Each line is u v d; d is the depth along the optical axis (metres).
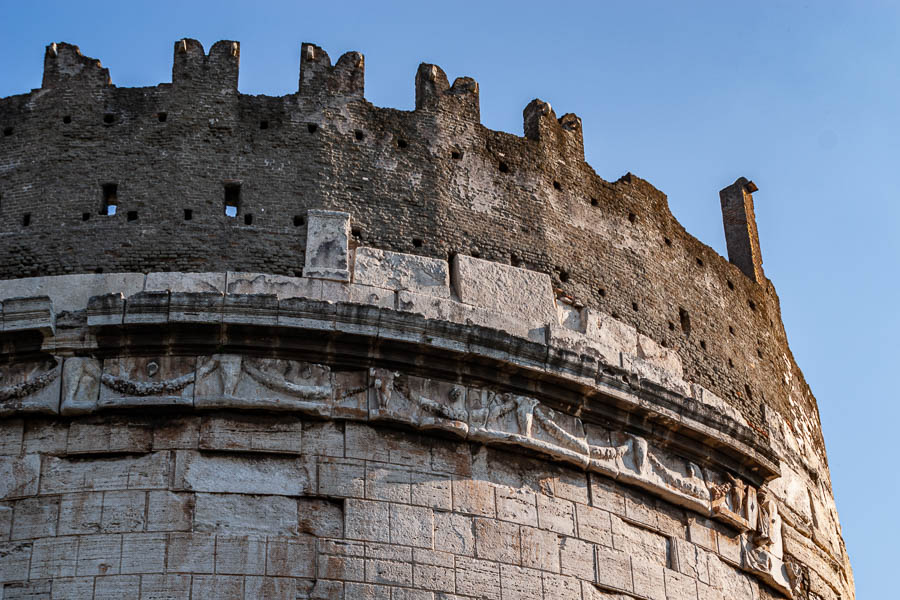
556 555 28.69
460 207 32.09
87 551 26.42
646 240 34.84
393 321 28.92
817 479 37.88
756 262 39.16
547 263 32.41
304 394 28.14
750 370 36.22
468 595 27.39
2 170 31.38
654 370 32.78
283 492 27.31
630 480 30.56
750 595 32.03
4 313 28.31
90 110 31.88
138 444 27.53
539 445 29.44
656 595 29.73
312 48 32.94
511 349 29.66
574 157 34.62
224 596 26.12
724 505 32.22
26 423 27.83
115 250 30.03
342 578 26.73
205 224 30.36
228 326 28.31
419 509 27.88
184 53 32.44
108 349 28.34
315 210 30.73
